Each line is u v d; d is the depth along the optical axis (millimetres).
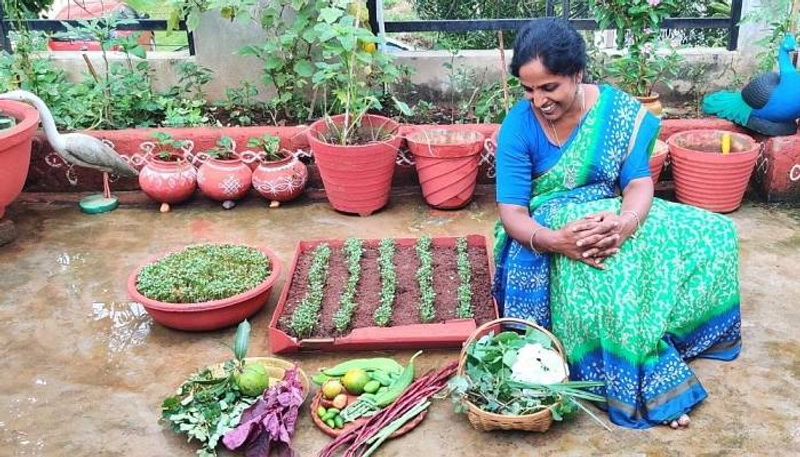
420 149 4398
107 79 4996
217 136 4777
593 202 2910
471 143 4379
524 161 2984
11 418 2936
